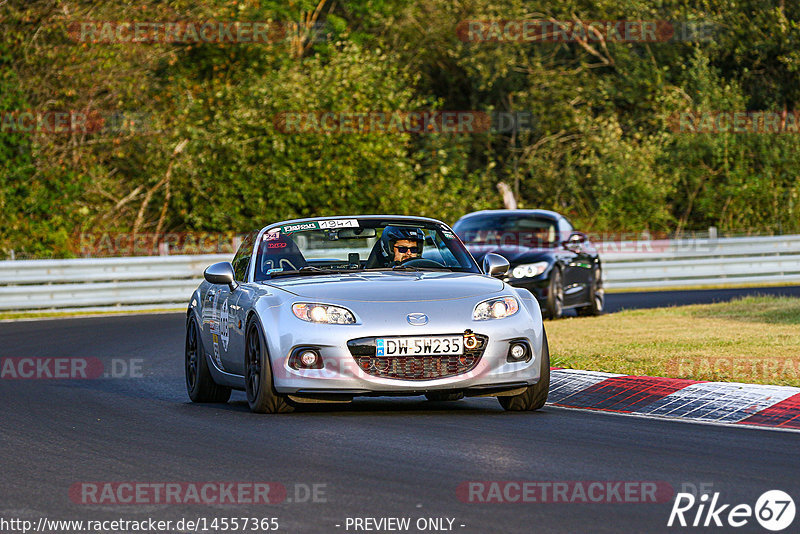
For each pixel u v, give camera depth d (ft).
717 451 74.49
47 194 301.43
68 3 319.06
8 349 162.20
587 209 392.47
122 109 328.29
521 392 93.09
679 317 177.06
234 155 323.16
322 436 81.76
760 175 377.30
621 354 124.47
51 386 123.03
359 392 88.84
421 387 88.58
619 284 295.28
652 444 77.46
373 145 330.54
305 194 327.67
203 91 346.33
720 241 304.71
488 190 389.19
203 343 108.58
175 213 338.54
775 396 93.45
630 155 369.30
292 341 89.71
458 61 402.52
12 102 296.30
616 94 403.95
